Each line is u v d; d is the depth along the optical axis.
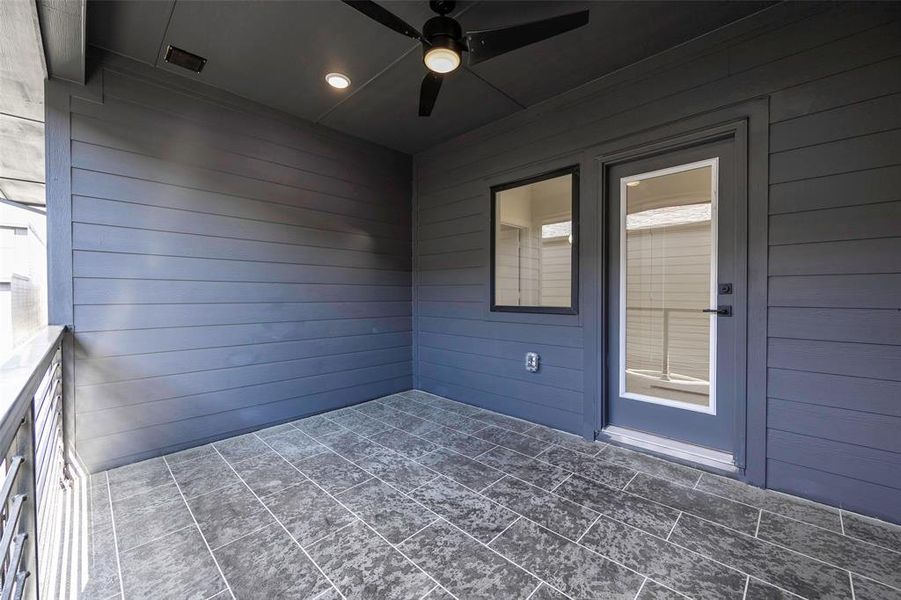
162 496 2.15
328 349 3.64
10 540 0.91
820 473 2.05
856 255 1.94
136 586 1.49
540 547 1.72
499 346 3.58
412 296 4.42
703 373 2.53
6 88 2.43
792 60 2.10
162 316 2.71
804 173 2.07
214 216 2.94
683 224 2.59
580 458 2.62
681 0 2.08
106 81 2.48
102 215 2.48
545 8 2.12
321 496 2.15
